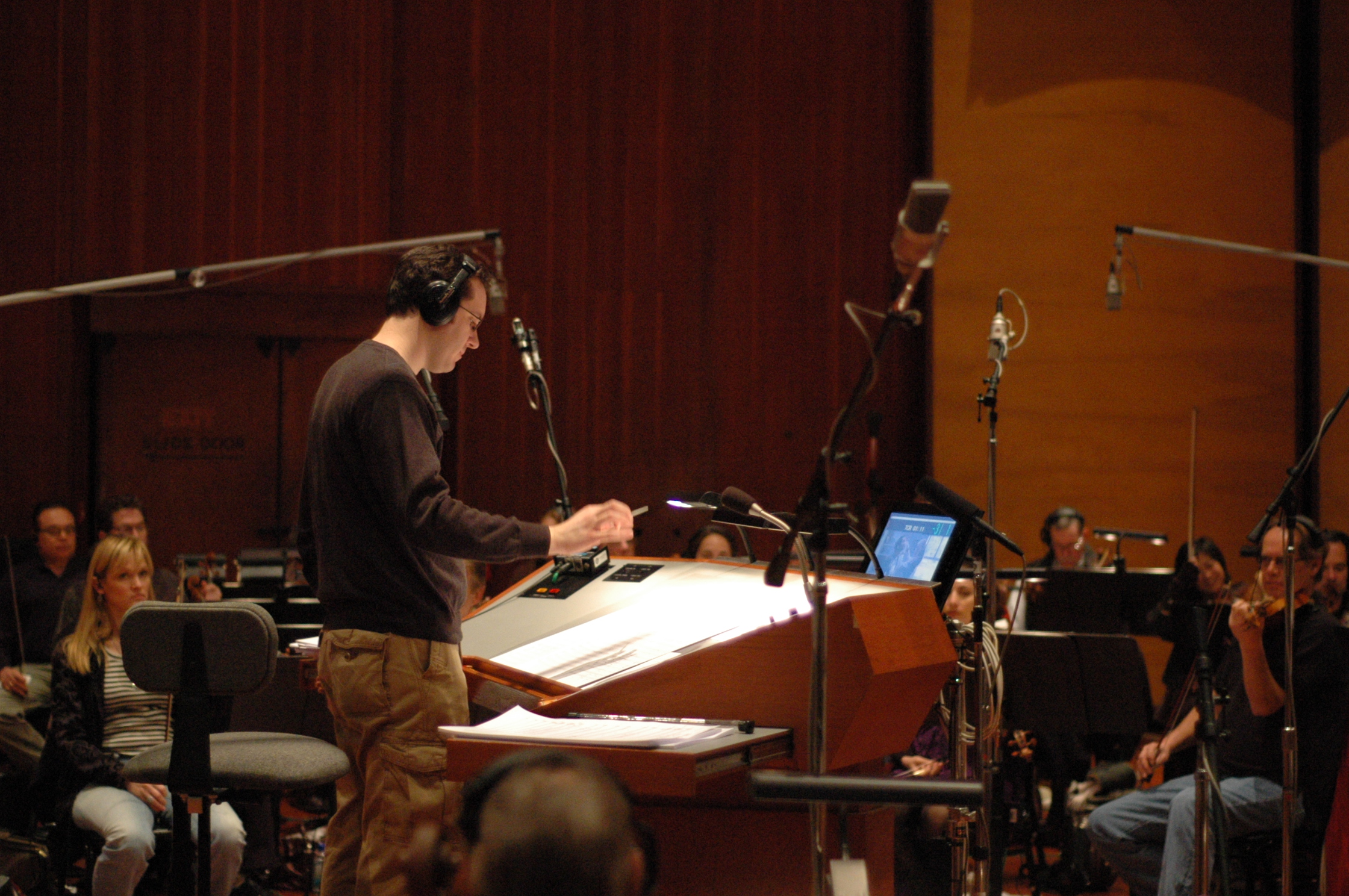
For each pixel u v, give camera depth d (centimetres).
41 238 851
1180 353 880
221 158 863
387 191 877
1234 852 431
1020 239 880
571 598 307
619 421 897
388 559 262
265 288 873
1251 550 386
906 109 912
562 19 894
